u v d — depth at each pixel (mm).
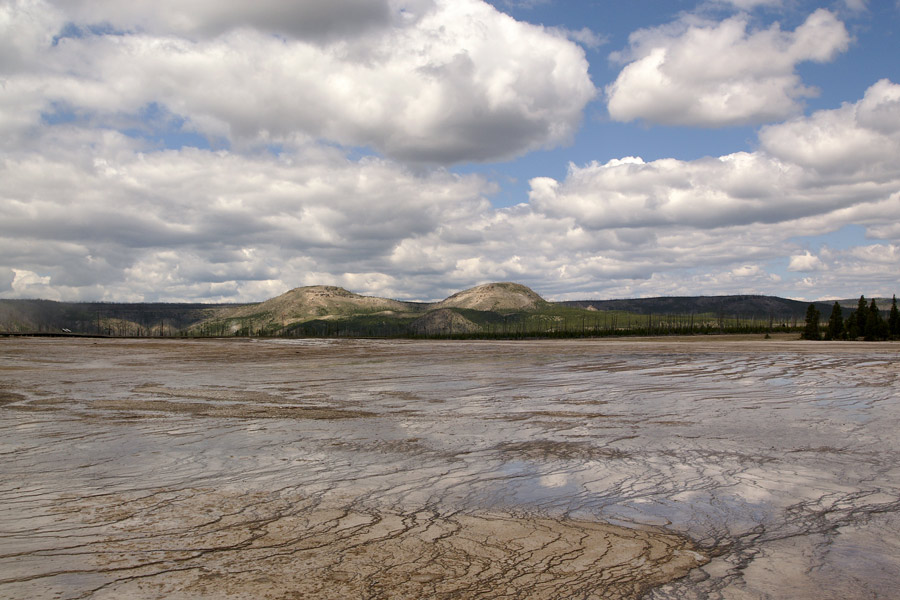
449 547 8500
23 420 21031
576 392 29406
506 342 124812
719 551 8422
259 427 19438
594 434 18016
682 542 8789
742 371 41062
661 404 24812
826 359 53406
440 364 51406
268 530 9266
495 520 9805
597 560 8023
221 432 18516
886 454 15055
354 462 14297
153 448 16062
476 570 7633
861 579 7438
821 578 7465
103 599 6758
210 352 73125
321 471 13391
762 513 10250
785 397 26844
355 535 9023
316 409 23781
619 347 84500
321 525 9516
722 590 7074
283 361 56281
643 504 10773
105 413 22719
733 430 18609
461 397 27688
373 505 10688
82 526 9477
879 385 31578
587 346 90500
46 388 31703
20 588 7062
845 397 26734
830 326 128625
